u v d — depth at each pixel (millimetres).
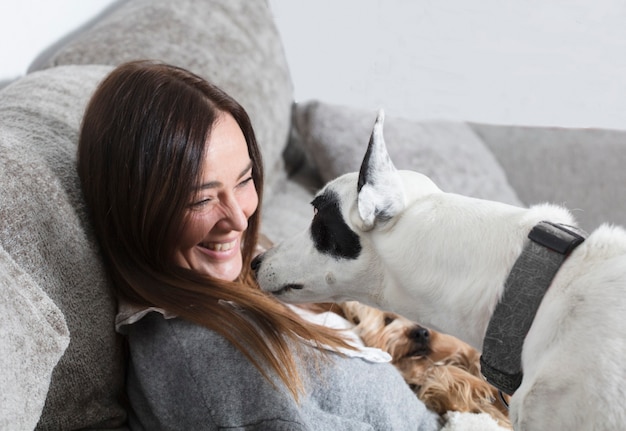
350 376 1306
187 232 1265
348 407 1291
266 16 2576
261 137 2270
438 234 1191
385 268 1272
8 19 1850
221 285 1271
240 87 2217
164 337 1229
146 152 1213
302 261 1352
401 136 2535
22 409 966
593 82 2941
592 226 2561
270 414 1145
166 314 1232
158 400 1203
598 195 2590
